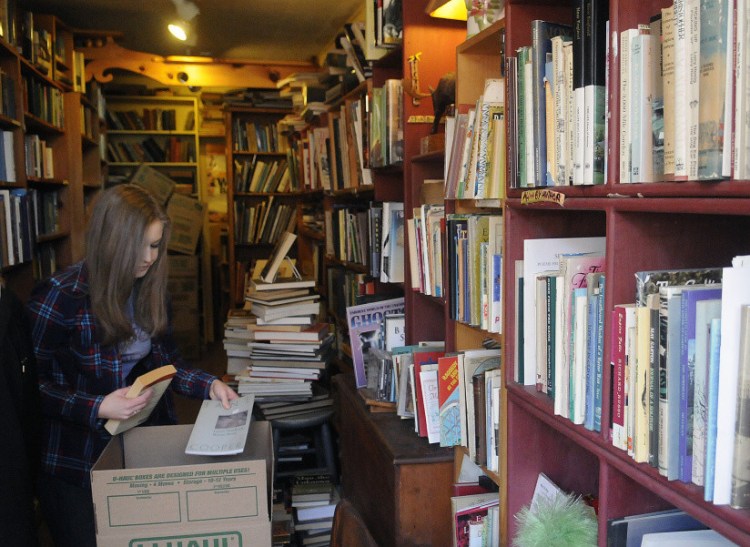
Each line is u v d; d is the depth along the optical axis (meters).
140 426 1.73
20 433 1.29
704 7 0.77
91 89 5.32
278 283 2.92
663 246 1.02
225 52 5.71
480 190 1.55
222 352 6.22
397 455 1.82
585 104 1.04
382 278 2.55
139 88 6.42
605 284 1.01
